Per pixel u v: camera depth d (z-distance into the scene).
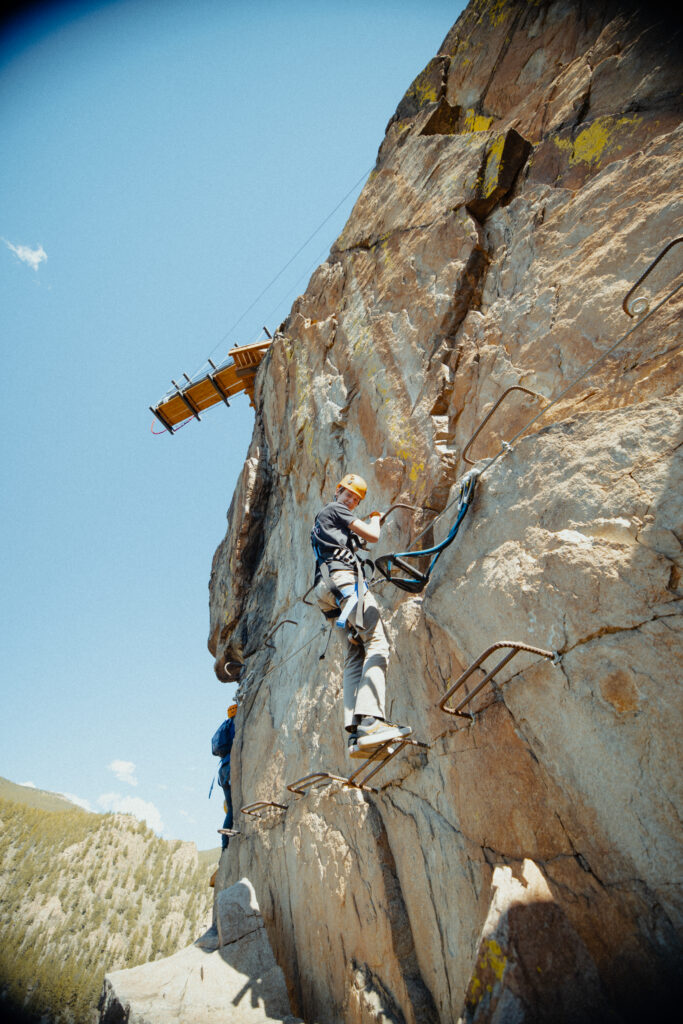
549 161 5.45
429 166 6.82
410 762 4.50
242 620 9.20
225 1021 4.66
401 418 5.85
